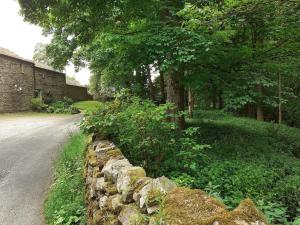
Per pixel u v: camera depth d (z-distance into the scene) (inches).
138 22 395.9
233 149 358.0
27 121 837.8
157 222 78.5
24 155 409.7
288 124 882.1
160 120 226.1
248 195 193.3
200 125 514.0
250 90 373.7
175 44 319.6
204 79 370.0
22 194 268.1
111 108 256.7
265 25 343.9
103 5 373.7
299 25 325.1
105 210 132.6
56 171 314.5
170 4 367.6
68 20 437.7
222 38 331.9
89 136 270.2
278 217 131.7
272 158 334.6
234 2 280.4
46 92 1407.5
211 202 75.5
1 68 1061.8
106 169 156.4
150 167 212.2
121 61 387.9
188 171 218.4
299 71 410.0
